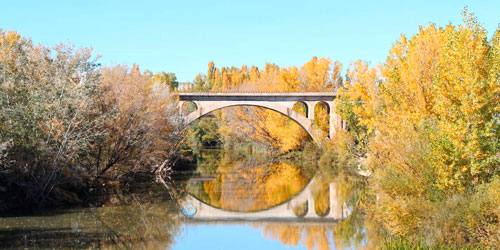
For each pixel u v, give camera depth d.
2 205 22.08
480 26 15.62
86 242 17.64
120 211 24.25
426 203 15.90
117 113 27.22
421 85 20.39
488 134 14.82
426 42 20.78
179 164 51.06
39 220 20.86
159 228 21.02
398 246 13.95
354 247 17.72
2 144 19.64
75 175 24.75
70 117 23.80
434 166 16.08
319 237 19.69
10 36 34.41
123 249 17.09
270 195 31.98
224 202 29.12
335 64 75.56
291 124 65.25
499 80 15.00
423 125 17.25
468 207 14.24
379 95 29.16
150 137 33.00
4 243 16.72
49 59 24.33
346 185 35.81
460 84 15.26
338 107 40.69
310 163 56.72
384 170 17.91
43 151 22.36
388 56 24.08
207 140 100.06
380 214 19.75
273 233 20.70
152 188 33.44
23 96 23.11
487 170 15.32
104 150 30.89
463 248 13.13
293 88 72.75
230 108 78.81
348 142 43.72
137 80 33.72
